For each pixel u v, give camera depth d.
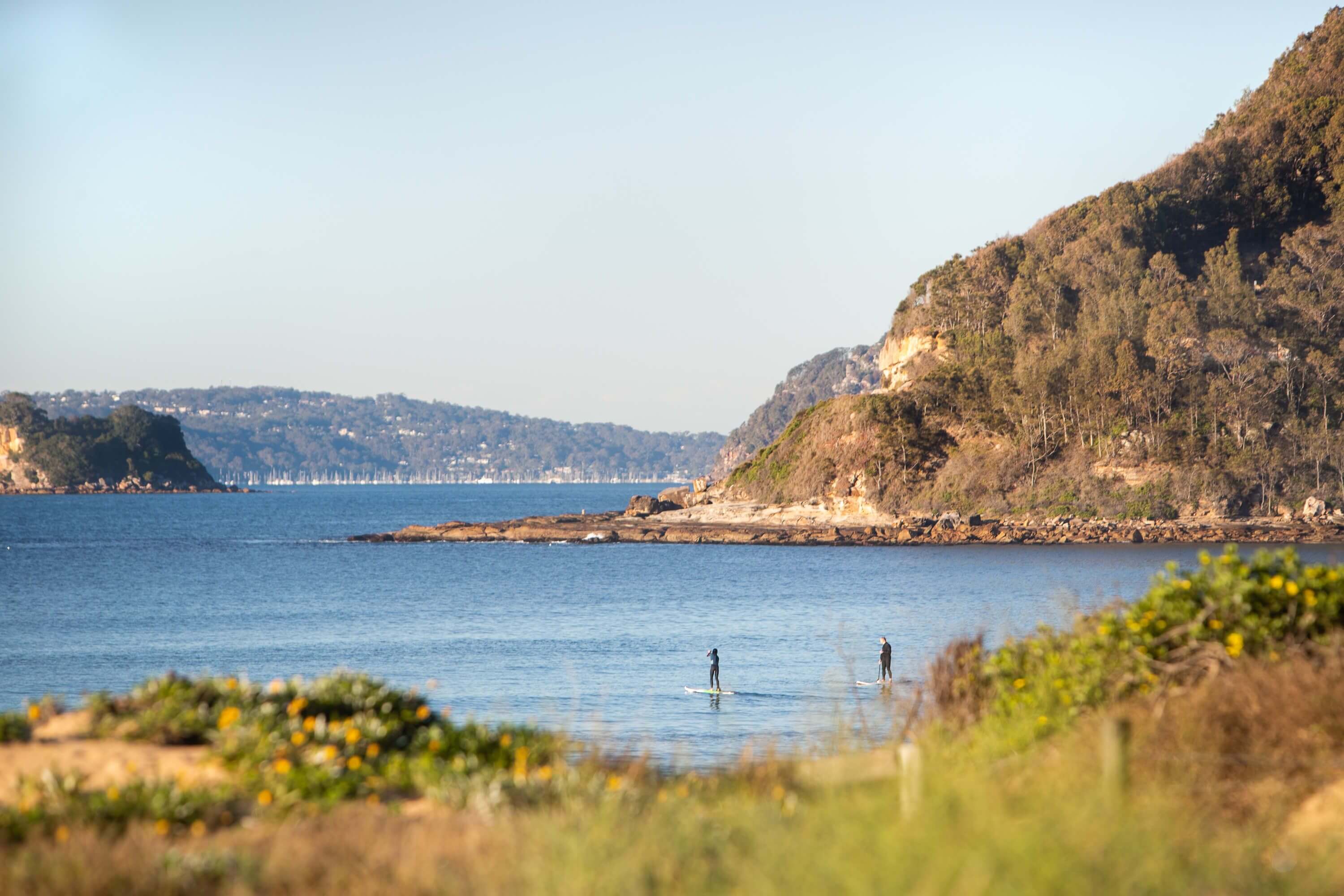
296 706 10.12
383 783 8.98
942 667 12.80
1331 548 94.75
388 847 6.95
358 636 46.66
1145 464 116.69
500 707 28.86
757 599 61.69
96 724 10.31
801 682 32.91
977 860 5.60
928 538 110.31
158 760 9.42
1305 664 9.23
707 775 11.62
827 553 101.75
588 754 11.08
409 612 55.75
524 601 61.47
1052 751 9.16
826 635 45.25
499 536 120.62
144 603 60.88
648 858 6.50
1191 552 94.88
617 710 28.38
